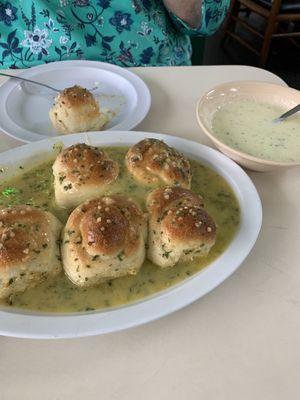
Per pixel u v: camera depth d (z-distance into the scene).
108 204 0.26
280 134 0.36
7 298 0.24
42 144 0.34
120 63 0.52
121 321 0.22
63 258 0.25
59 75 0.45
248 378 0.22
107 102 0.42
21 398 0.21
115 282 0.25
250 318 0.24
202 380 0.22
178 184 0.30
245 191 0.30
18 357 0.22
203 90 0.44
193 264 0.26
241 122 0.37
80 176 0.29
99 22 0.51
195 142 0.35
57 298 0.24
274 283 0.26
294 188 0.33
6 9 0.49
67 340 0.23
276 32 1.09
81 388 0.21
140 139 0.35
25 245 0.24
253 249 0.28
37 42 0.50
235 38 1.09
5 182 0.32
